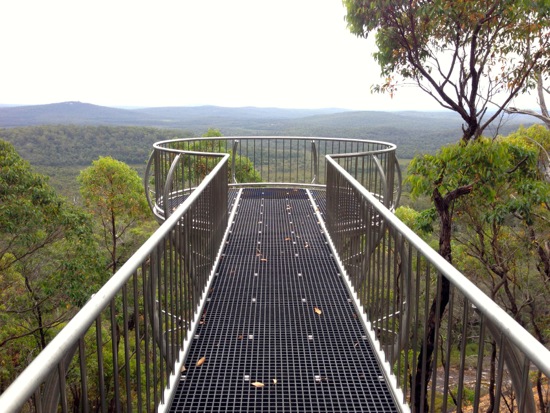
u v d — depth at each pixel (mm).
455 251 12305
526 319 12141
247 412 2633
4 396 953
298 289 4418
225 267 4945
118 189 23312
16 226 13758
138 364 2047
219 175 5074
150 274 2283
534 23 7145
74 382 10461
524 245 10445
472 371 14453
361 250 3820
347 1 7926
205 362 3137
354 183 3838
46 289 15312
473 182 7336
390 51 8109
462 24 7301
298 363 3133
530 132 10836
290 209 7520
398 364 2766
